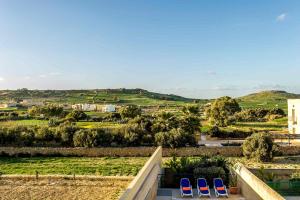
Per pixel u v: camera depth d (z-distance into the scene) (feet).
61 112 309.83
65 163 129.90
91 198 83.61
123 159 137.59
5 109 399.44
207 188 81.15
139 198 51.21
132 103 636.48
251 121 291.58
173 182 91.56
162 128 162.40
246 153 131.34
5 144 161.68
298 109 171.53
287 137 163.53
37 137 161.17
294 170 94.02
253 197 70.18
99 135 155.74
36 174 104.47
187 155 141.79
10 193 88.69
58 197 84.79
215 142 169.78
